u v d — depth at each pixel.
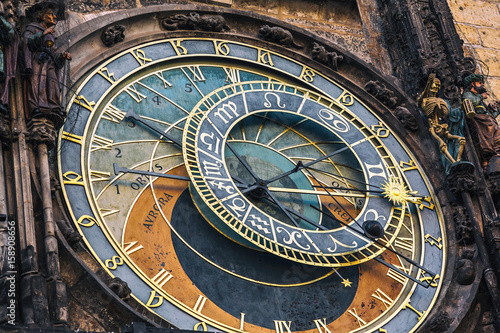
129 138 14.58
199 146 14.66
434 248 15.30
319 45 17.05
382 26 18.22
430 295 14.67
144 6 16.30
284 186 15.23
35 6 14.15
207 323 13.22
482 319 14.48
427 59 17.25
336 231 14.70
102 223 13.41
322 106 16.34
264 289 13.97
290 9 17.75
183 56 15.87
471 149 16.23
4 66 13.23
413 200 15.66
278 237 14.21
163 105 15.23
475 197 15.77
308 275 14.36
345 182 15.69
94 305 12.36
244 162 14.88
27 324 11.34
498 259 14.80
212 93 15.51
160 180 14.37
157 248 13.66
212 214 14.34
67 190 13.47
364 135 16.27
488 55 19.09
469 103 16.39
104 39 15.34
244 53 16.44
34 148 13.05
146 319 12.48
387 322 14.20
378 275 14.73
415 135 16.64
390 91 16.91
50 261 12.01
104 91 14.82
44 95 13.34
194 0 16.89
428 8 18.09
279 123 15.92
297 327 13.73
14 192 12.52
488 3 20.05
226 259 14.05
